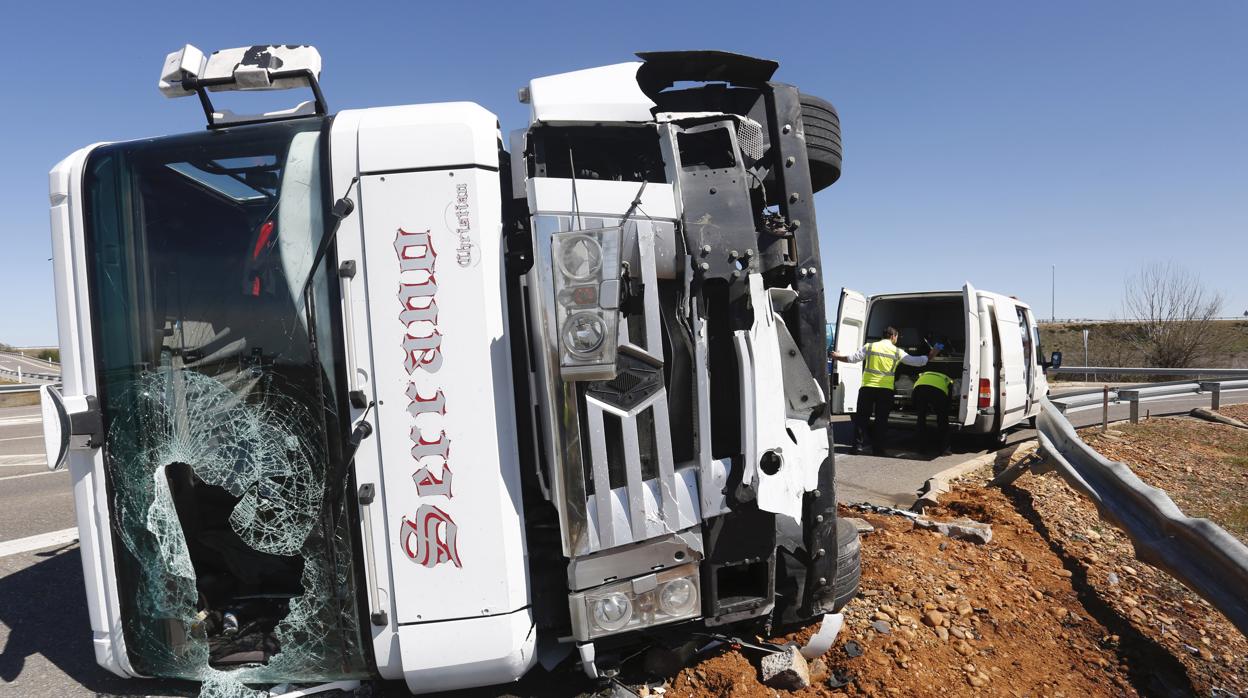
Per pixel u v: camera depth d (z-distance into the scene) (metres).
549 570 2.62
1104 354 23.75
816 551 2.68
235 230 2.52
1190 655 3.01
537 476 2.49
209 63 2.49
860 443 8.48
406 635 2.30
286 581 2.71
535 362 2.44
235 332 2.43
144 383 2.47
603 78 2.57
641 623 2.39
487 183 2.38
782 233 2.58
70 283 2.50
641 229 2.32
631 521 2.30
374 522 2.33
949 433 8.06
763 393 2.40
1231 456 7.20
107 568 2.54
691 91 2.72
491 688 2.63
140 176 2.50
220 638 2.60
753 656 2.79
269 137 2.44
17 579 4.03
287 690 2.55
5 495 6.32
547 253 2.23
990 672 2.82
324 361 2.35
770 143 2.69
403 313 2.30
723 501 2.44
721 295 2.47
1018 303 9.51
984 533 4.30
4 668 2.95
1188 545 3.16
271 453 2.40
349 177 2.33
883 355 8.06
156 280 2.49
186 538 2.62
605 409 2.27
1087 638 3.18
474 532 2.31
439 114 2.37
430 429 2.30
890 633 3.02
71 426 2.39
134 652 2.56
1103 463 4.32
